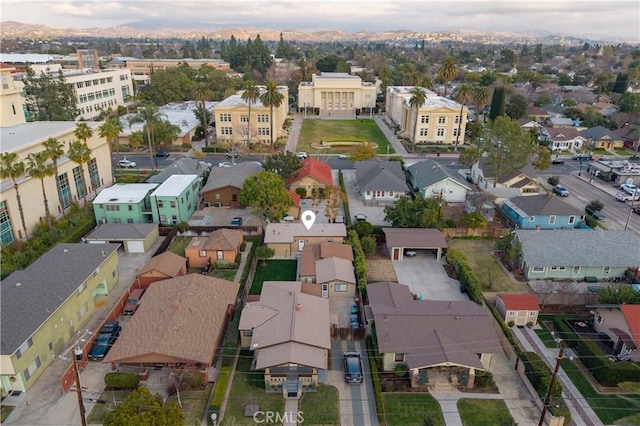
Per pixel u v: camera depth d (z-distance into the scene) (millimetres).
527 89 167125
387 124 136125
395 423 31922
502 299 43531
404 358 36312
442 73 124250
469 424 31859
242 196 61125
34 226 59750
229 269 52594
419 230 56781
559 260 49781
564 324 42906
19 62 169250
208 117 119562
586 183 83312
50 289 39719
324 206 71625
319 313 40031
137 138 87688
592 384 35688
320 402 33688
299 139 116375
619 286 45031
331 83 149625
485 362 36500
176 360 34719
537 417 32531
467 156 85562
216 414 31578
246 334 38812
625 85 159500
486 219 64688
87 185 72812
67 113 106312
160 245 57688
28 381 34344
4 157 51750
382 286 44281
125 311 43688
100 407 32750
